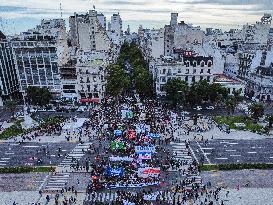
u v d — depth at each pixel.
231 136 119.88
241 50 198.00
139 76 164.50
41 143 114.81
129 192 85.56
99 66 155.12
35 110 148.50
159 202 81.31
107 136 118.50
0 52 153.75
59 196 84.38
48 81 157.25
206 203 81.00
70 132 123.81
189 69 160.12
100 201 81.81
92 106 152.75
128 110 137.75
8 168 97.06
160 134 120.12
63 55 162.75
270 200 82.62
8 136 120.31
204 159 102.75
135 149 102.81
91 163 100.00
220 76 180.25
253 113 132.38
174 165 98.75
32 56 152.38
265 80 162.50
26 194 85.62
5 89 159.50
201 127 126.56
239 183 90.00
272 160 102.12
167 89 145.88
